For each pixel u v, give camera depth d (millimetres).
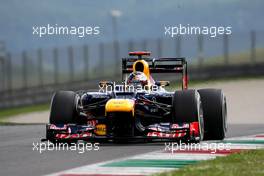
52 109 46344
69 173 34094
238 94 140250
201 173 33250
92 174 33781
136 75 49375
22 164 37719
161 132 44969
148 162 37812
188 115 45406
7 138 55656
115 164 37125
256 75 178750
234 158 38156
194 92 45969
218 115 48906
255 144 46906
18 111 161500
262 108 114125
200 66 189500
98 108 47375
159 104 46625
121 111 44312
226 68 182250
